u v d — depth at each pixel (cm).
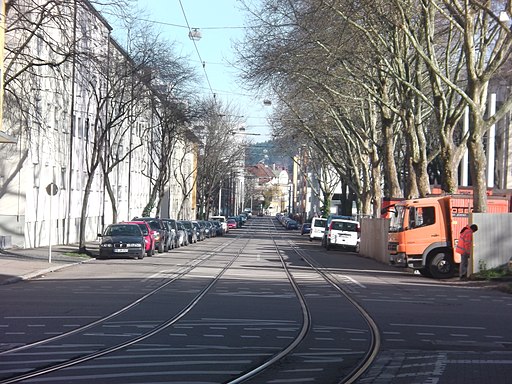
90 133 5278
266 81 3781
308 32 3278
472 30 2781
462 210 3020
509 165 5594
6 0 2875
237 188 17100
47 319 1455
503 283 2639
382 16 2898
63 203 4584
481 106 2955
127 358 1054
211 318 1517
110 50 4184
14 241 3691
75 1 2703
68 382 884
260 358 1089
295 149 7062
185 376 934
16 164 3697
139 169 7488
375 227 4331
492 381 968
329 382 941
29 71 3002
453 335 1412
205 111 5525
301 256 4422
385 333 1404
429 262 3012
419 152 3666
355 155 6194
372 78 3750
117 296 1917
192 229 5941
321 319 1566
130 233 3694
